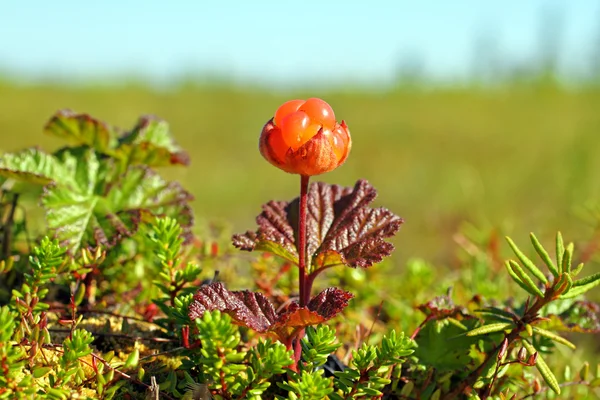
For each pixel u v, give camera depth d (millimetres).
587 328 308
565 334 455
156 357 301
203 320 267
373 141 1705
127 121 1822
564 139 1468
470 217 755
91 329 315
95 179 346
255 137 1797
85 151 352
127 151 360
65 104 2143
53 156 350
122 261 348
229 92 2646
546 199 876
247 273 424
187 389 283
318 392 265
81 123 356
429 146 1633
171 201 343
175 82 2660
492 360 296
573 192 678
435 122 1998
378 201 1098
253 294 281
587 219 487
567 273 278
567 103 2072
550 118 1880
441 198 1058
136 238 355
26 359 279
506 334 292
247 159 1502
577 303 315
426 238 805
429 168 1335
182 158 366
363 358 275
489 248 454
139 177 343
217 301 276
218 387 271
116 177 348
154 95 2510
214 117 2102
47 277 288
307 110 276
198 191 1173
